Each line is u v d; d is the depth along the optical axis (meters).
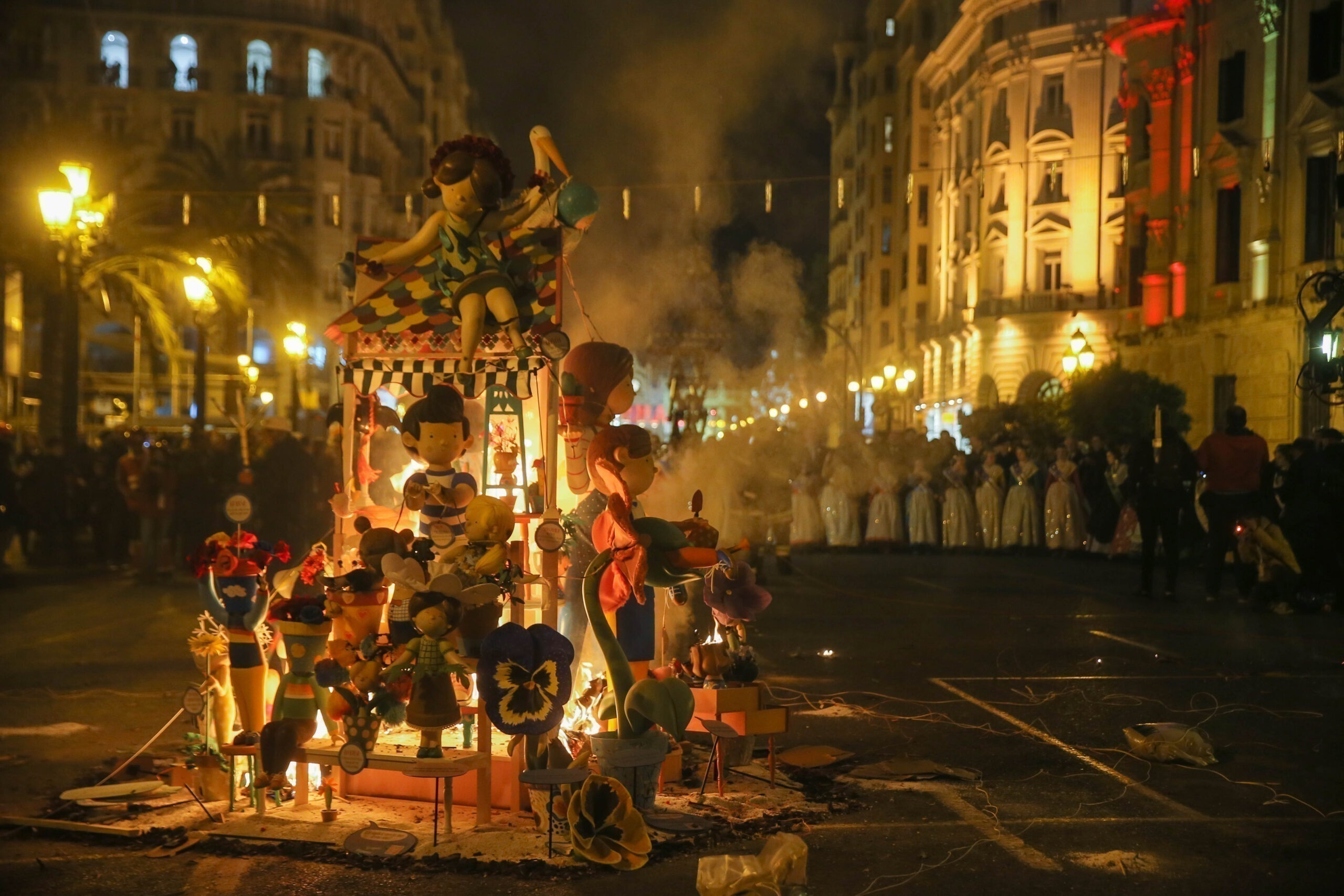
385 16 74.06
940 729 7.30
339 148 63.62
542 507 5.76
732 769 6.19
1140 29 35.88
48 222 17.28
